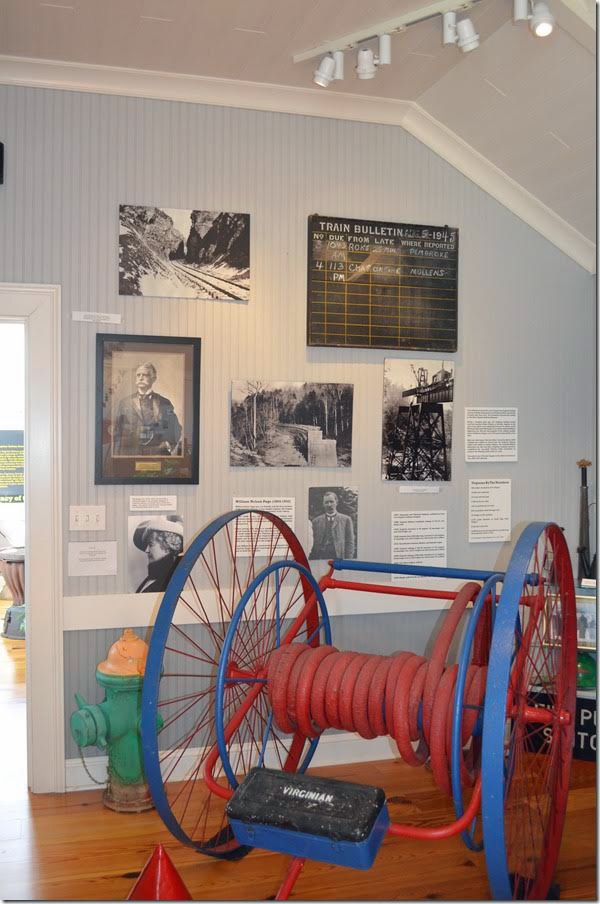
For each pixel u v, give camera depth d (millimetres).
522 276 3691
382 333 3463
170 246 3213
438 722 2078
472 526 3623
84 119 3113
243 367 3312
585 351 3783
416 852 2648
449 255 3559
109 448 3145
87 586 3129
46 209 3078
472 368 3623
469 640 2092
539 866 2473
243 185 3303
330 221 3393
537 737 3281
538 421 3721
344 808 1796
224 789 2223
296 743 3041
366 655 2426
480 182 3613
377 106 3422
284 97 3309
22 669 4684
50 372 3074
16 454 6945
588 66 2834
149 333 3203
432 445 3555
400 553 3520
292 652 2461
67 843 2670
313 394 3393
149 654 2240
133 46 2922
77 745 3113
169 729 3193
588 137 3143
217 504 3285
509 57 2953
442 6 2629
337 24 2766
